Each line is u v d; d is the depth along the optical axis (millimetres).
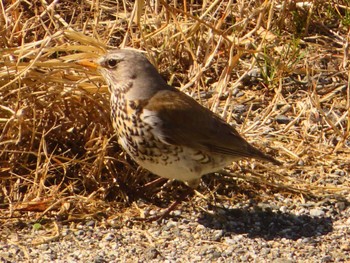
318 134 13484
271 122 13758
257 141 13141
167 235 11039
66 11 15305
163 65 14688
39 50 12250
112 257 10453
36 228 10984
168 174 11242
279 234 11172
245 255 10617
